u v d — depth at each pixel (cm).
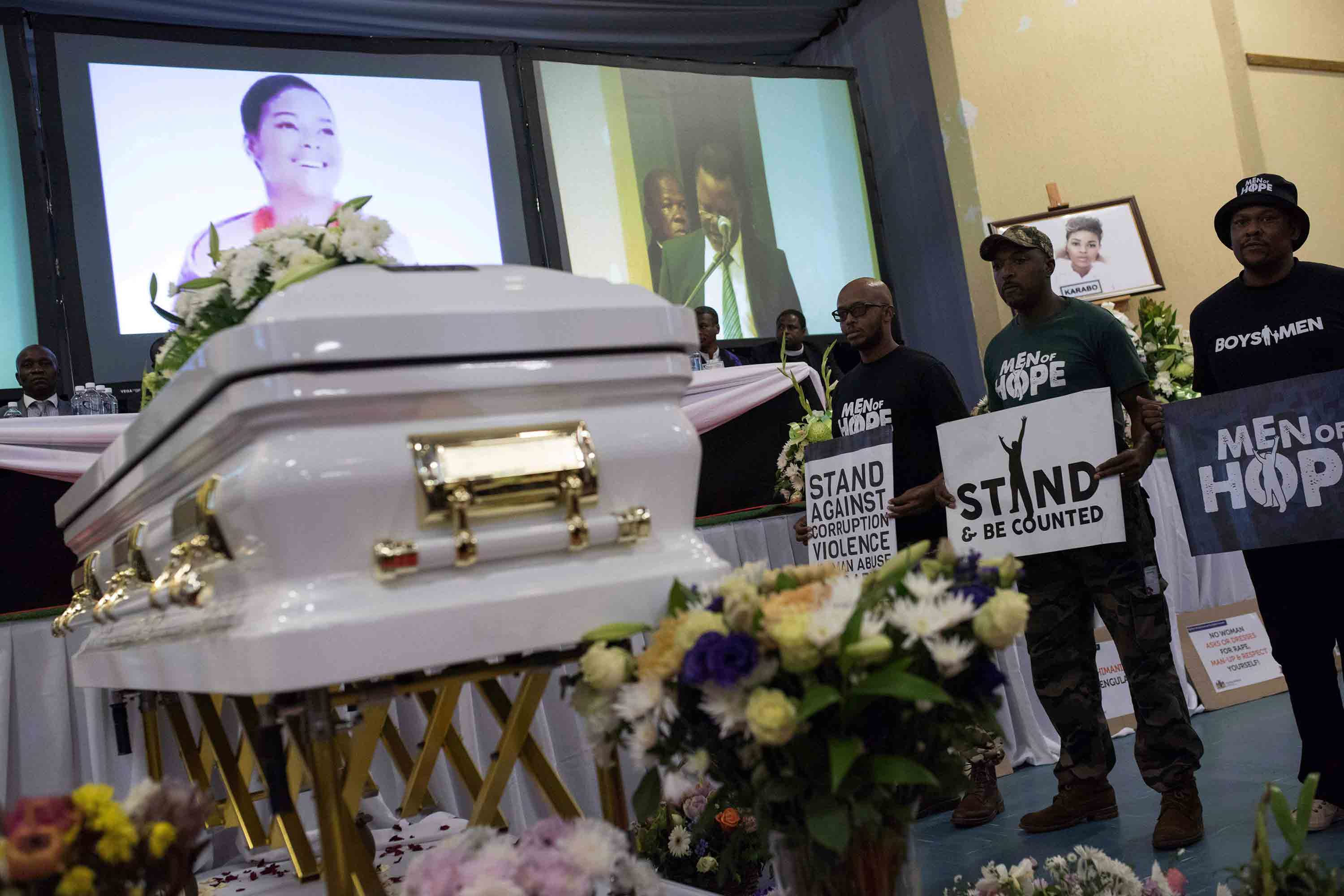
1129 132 614
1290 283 207
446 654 89
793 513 330
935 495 242
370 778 210
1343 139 653
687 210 700
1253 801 241
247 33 621
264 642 84
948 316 693
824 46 783
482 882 87
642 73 700
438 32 707
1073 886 157
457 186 658
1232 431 197
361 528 89
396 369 91
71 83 584
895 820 97
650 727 94
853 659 89
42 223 575
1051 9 627
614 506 100
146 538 131
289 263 126
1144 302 392
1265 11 634
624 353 102
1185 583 377
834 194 728
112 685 158
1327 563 202
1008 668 320
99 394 421
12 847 80
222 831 230
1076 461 219
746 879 208
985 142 632
